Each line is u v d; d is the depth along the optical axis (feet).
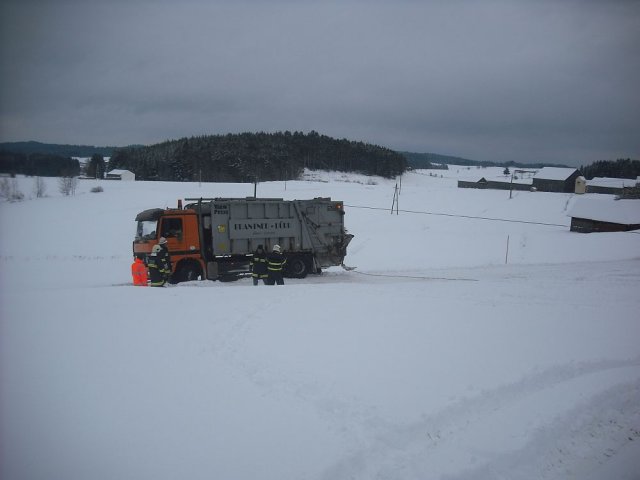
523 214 220.43
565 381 24.72
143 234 63.72
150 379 22.56
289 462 16.43
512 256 106.52
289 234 68.33
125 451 16.75
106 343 27.20
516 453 18.28
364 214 205.98
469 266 79.10
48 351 25.77
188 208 66.95
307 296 40.78
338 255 71.67
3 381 21.91
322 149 474.49
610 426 21.22
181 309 35.01
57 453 16.52
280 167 424.05
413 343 28.37
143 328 30.12
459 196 279.49
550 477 17.58
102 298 38.01
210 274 63.62
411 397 21.45
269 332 29.94
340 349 27.07
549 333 31.22
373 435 18.38
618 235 127.54
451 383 23.08
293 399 21.02
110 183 289.94
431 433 19.17
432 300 40.04
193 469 15.88
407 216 203.92
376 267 89.97
